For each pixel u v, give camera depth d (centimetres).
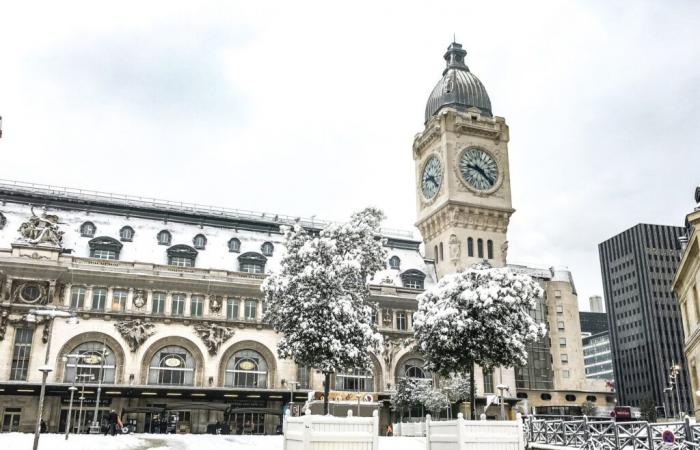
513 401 9088
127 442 4312
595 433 3550
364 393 8381
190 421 7706
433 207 10269
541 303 13000
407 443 4991
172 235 8756
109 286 7762
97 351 7525
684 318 5888
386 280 9269
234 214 9769
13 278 7375
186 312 8006
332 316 5688
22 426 7081
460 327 5672
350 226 6181
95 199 8944
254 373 8106
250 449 4222
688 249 4822
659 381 18438
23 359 7238
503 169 10350
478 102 10694
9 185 8688
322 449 2723
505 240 10081
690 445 2945
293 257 6041
